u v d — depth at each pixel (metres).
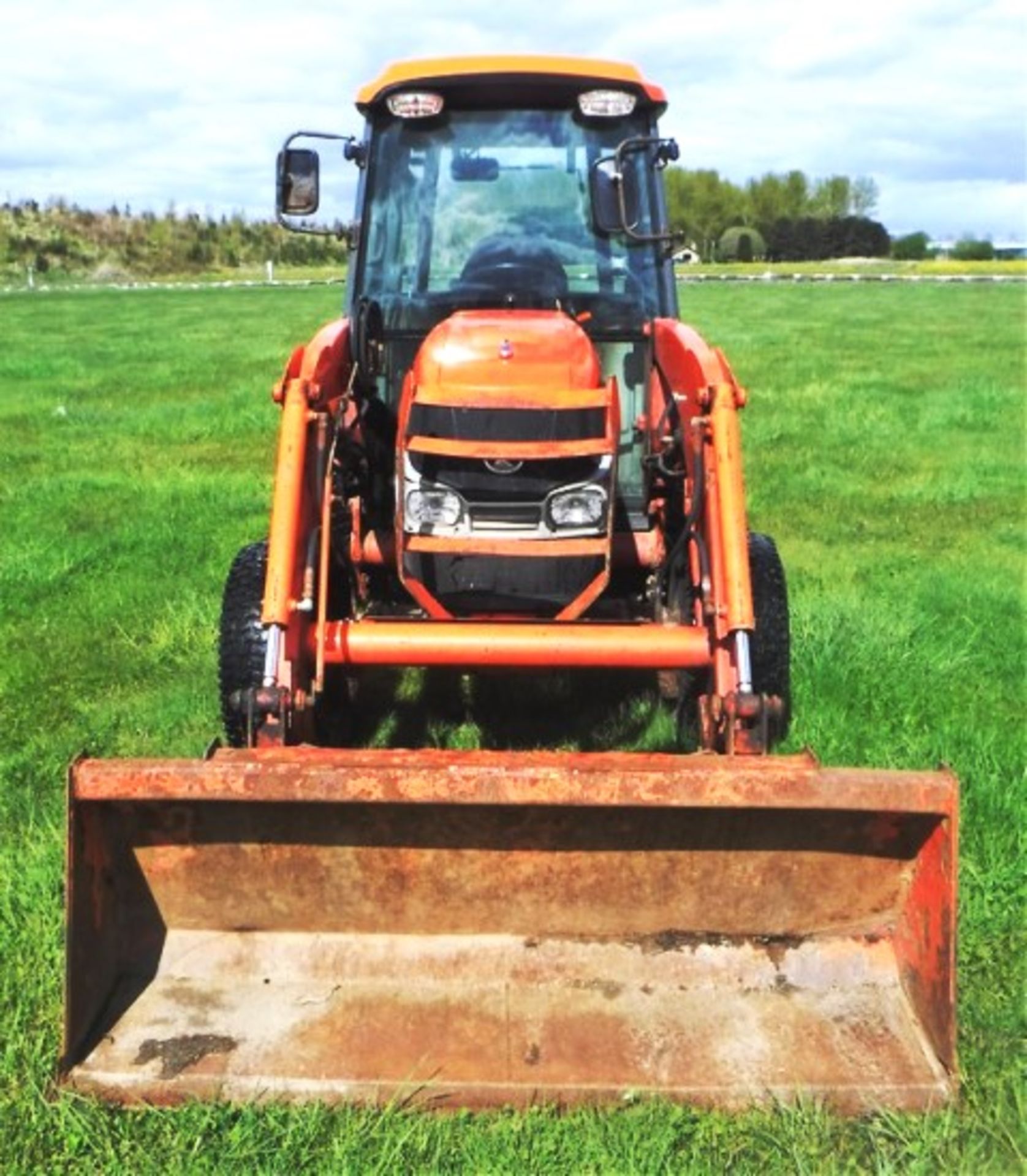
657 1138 2.89
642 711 5.21
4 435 12.02
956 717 5.19
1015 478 10.02
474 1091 2.98
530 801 2.98
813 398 14.44
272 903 3.26
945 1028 2.97
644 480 4.79
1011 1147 2.90
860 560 7.66
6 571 7.19
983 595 6.84
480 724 5.16
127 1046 3.06
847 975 3.20
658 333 4.70
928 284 44.66
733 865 3.22
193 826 3.17
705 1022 3.11
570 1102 2.97
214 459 10.95
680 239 4.77
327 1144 2.92
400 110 4.76
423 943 3.27
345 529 4.38
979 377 16.36
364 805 3.14
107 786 2.99
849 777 2.98
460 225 4.89
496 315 4.41
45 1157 2.92
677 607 4.34
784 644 4.52
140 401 14.55
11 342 22.22
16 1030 3.29
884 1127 2.91
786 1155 2.86
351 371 4.61
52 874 3.96
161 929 3.27
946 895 2.98
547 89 4.80
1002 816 4.35
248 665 4.29
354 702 5.03
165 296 38.09
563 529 4.01
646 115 4.90
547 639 3.84
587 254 4.88
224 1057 3.04
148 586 7.02
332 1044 3.08
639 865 3.23
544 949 3.26
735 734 3.59
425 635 3.84
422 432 4.02
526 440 3.96
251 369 17.66
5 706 5.44
